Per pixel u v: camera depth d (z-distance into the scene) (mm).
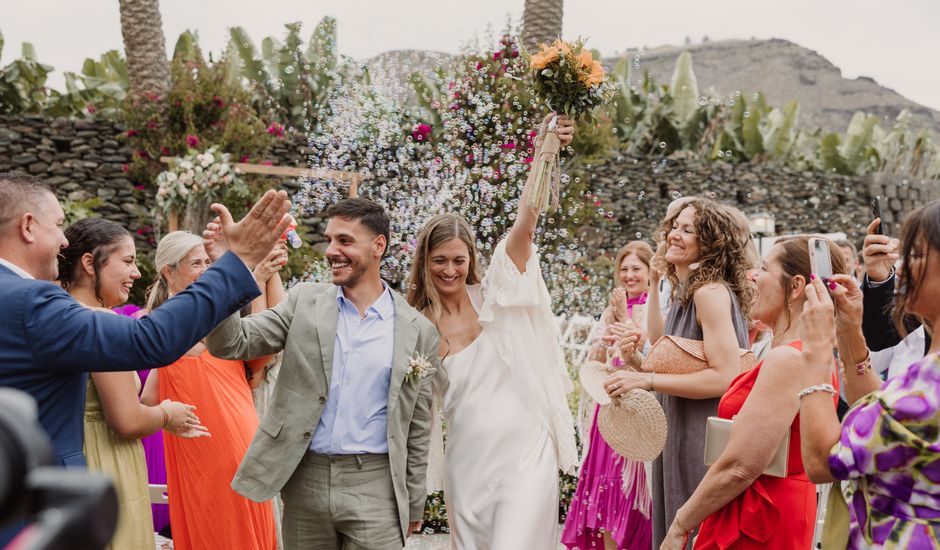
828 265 2186
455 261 3367
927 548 1739
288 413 2914
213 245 2439
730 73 98062
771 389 2367
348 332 3008
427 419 3137
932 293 1822
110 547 2678
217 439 3469
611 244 14438
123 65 14164
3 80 12266
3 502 688
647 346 4355
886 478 1801
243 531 3492
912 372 1756
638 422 3215
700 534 2586
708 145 16250
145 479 2859
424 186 7625
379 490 2943
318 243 11602
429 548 4906
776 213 16484
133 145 11641
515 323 3395
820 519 3895
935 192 18281
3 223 2102
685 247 3350
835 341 2250
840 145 18188
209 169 9875
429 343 3113
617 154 14734
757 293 2664
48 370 2002
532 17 11148
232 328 2732
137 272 3039
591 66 3305
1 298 1971
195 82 11539
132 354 1981
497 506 3268
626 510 4289
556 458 3428
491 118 7613
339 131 8367
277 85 12680
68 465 2082
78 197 11727
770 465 2402
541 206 3336
